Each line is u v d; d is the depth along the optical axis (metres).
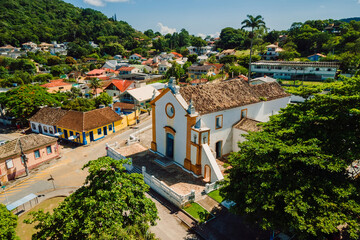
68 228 12.36
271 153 16.92
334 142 15.69
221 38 178.62
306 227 13.41
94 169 14.05
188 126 27.73
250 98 33.78
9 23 195.12
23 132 50.78
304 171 16.02
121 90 79.19
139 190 15.35
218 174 25.42
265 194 15.31
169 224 20.83
